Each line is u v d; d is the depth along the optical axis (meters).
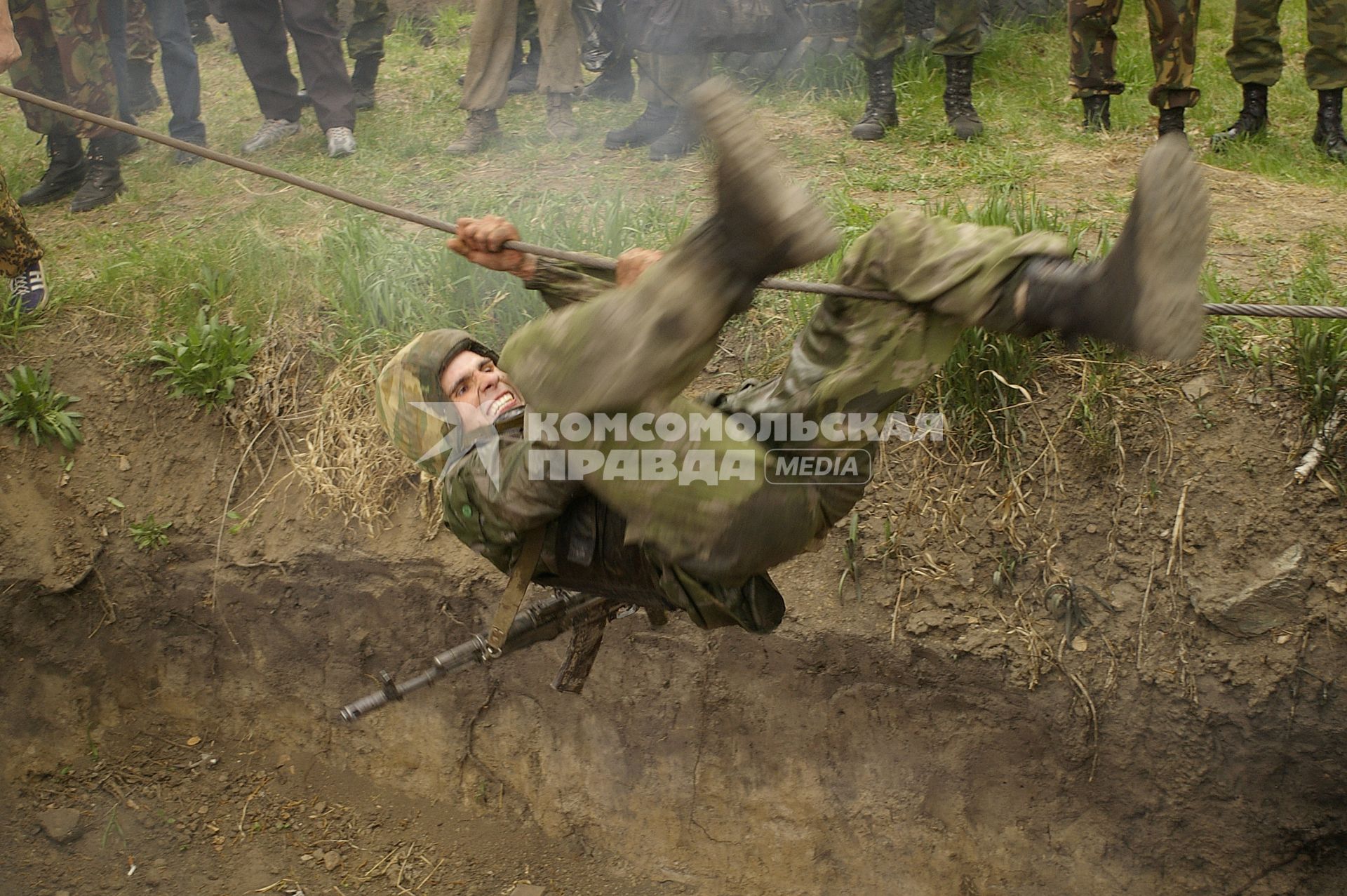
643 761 4.78
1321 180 5.75
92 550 5.04
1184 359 2.20
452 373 2.74
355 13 7.59
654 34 6.08
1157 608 4.16
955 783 4.42
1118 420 4.24
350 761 5.13
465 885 4.87
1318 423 4.09
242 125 7.67
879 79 6.48
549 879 4.86
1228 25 8.24
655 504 2.33
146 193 6.53
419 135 7.12
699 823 4.73
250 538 4.93
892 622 4.34
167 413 5.06
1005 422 4.29
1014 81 7.25
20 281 5.18
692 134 6.14
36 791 5.14
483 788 5.01
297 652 5.05
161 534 4.99
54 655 5.15
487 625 4.74
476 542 2.75
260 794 5.13
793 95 7.27
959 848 4.43
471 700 4.96
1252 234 5.11
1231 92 7.16
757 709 4.59
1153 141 6.30
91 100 6.27
